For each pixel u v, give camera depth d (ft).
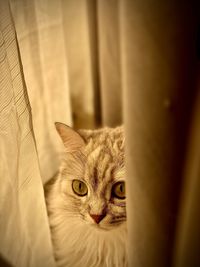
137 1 0.47
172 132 0.52
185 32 0.46
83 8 1.22
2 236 0.80
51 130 1.06
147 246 0.63
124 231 0.85
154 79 0.50
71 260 0.93
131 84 0.52
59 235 0.94
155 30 0.47
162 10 0.46
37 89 0.95
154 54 0.48
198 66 0.49
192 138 0.53
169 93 0.50
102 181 0.84
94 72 1.37
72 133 0.90
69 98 1.23
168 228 0.60
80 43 1.28
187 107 0.51
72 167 0.92
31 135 0.74
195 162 0.54
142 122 0.53
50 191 1.00
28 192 0.77
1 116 0.71
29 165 0.75
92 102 1.41
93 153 0.88
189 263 0.61
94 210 0.83
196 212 0.56
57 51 1.02
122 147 0.87
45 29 0.93
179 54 0.48
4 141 0.73
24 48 0.83
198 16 0.46
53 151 1.08
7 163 0.75
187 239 0.59
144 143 0.54
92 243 0.91
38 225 0.82
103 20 1.20
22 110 0.71
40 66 0.95
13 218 0.79
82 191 0.89
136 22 0.48
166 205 0.58
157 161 0.55
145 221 0.61
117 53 1.24
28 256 0.84
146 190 0.58
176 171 0.55
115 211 0.83
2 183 0.77
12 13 0.72
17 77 0.70
